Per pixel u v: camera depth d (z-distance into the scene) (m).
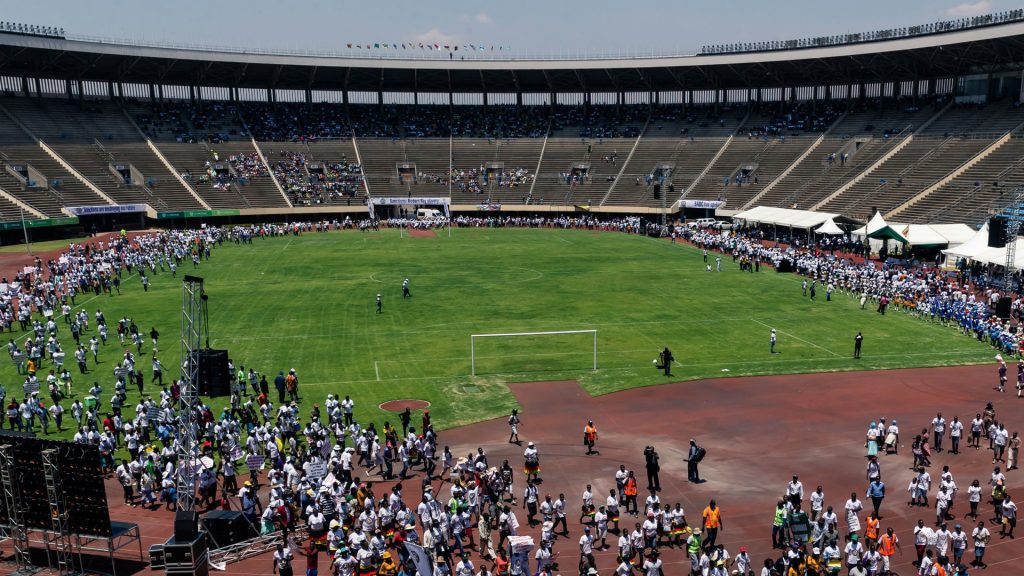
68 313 62.66
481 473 32.56
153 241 97.00
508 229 128.88
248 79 148.38
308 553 26.50
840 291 74.06
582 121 153.25
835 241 97.75
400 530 27.94
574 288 75.62
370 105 157.62
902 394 44.84
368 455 35.69
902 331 59.03
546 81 153.50
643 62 135.50
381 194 137.25
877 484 30.45
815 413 42.00
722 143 136.12
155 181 123.38
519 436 39.34
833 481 33.78
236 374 45.75
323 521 28.38
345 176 139.00
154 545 26.89
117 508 32.34
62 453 25.72
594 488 33.53
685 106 149.25
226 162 132.88
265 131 143.75
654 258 95.06
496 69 140.75
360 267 88.38
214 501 33.03
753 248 91.88
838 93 140.62
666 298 70.75
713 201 122.94
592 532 29.56
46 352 54.00
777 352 53.44
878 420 40.84
